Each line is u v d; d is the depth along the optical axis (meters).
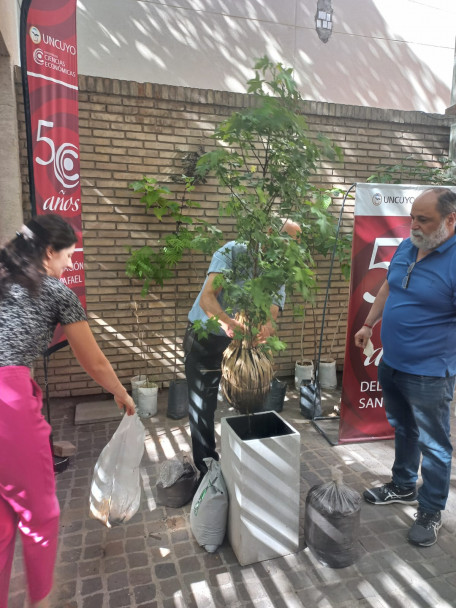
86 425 4.03
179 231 4.60
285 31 5.11
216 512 2.33
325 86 5.32
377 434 3.71
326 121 4.93
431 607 2.03
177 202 4.60
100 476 2.41
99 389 4.68
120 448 2.41
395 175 5.20
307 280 2.07
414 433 2.76
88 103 4.28
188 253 4.71
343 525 2.22
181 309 4.80
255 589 2.13
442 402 2.42
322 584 2.16
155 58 4.72
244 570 2.25
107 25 4.56
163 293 4.72
